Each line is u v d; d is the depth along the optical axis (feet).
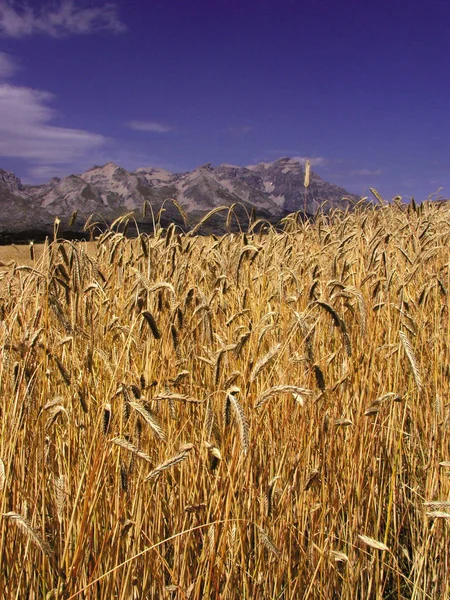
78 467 3.22
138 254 5.46
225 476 3.27
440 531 3.96
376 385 4.70
